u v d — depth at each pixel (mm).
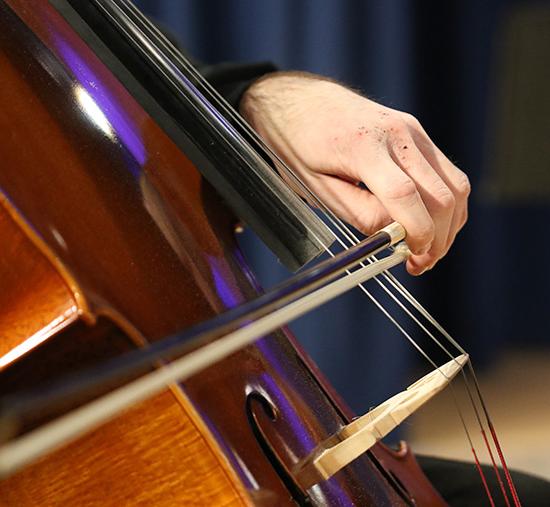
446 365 1337
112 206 1204
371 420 1229
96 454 1032
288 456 1194
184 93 1494
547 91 4391
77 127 1283
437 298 5801
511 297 6289
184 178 1408
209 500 1030
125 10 1669
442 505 1575
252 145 1586
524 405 5352
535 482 1875
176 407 1007
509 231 6230
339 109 1577
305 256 1436
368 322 4641
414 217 1364
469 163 5719
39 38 1379
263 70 1985
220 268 1328
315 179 1562
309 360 1456
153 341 1098
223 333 1074
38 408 623
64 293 939
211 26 4375
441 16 5633
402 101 4781
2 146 1127
